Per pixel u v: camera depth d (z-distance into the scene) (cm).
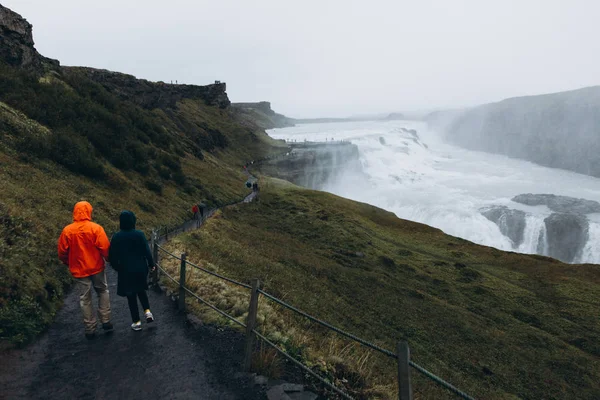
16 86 2878
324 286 2369
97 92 4556
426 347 1995
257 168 10031
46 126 2686
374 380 732
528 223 8281
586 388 1947
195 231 2439
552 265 4238
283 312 1173
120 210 2212
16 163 1847
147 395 528
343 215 5338
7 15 3675
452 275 3697
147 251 706
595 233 7569
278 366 621
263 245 3008
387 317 2247
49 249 1055
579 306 3169
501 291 3394
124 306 905
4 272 761
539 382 1927
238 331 763
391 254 4100
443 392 1431
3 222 1017
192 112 12119
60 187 1902
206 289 1024
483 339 2302
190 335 734
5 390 511
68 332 725
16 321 659
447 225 8925
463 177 14538
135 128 4516
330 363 693
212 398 527
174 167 4247
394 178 13262
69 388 534
